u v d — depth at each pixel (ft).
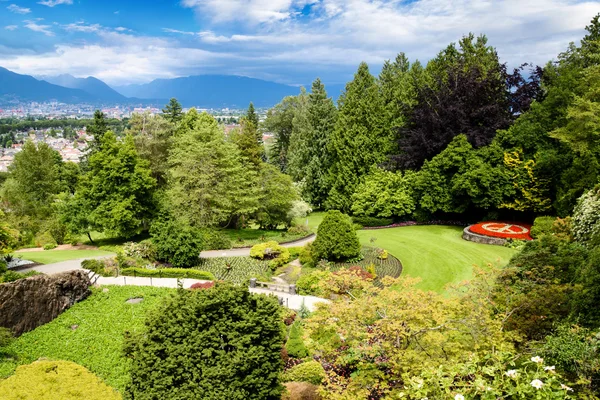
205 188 110.42
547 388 21.58
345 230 84.94
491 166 105.81
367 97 136.46
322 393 32.65
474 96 118.73
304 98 204.03
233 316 32.09
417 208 124.06
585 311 35.86
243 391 30.32
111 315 59.21
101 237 128.36
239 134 164.35
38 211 130.11
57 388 32.17
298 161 163.43
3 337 46.83
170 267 87.97
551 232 73.77
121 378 43.86
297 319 58.23
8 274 64.49
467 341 33.32
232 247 105.81
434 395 25.16
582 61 105.29
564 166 94.07
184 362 29.91
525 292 43.19
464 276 76.02
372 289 39.99
